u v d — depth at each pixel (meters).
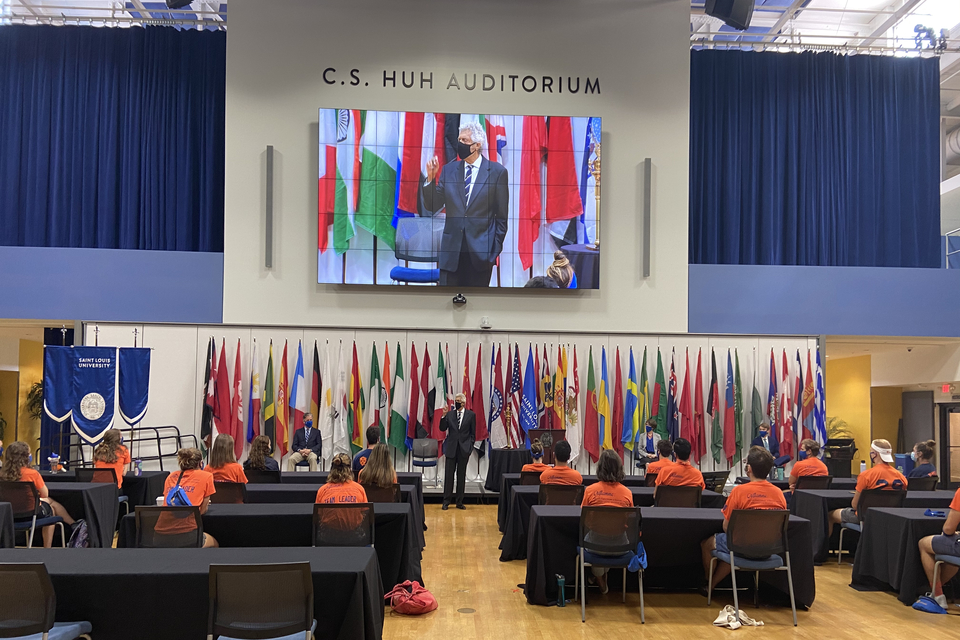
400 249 13.12
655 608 6.28
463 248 13.19
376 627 4.52
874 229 15.15
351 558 4.52
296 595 3.86
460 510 11.91
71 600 4.14
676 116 13.88
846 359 20.47
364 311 13.27
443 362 13.16
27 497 7.07
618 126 13.82
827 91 15.22
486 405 13.30
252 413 12.85
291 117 13.42
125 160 14.41
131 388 11.85
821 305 13.81
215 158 14.61
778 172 15.15
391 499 7.09
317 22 13.56
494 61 13.73
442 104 13.62
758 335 13.74
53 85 14.50
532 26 13.82
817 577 7.64
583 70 13.82
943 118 20.50
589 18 13.90
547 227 13.30
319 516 5.73
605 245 13.69
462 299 13.27
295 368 13.05
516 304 13.45
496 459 11.87
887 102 15.34
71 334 15.46
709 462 13.43
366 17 13.63
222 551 4.74
